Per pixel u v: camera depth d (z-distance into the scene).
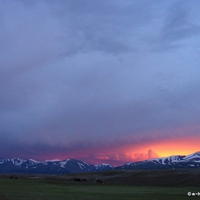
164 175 141.38
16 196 61.84
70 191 77.69
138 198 64.31
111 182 136.00
